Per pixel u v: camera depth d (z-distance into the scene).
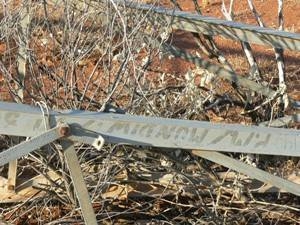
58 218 1.61
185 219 1.66
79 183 1.20
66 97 1.47
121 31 1.49
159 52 1.61
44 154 1.54
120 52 1.53
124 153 1.57
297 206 1.69
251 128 1.21
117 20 1.51
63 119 1.15
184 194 1.68
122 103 1.57
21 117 1.14
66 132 1.14
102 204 1.62
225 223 1.62
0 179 1.71
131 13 1.50
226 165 1.25
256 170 1.26
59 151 1.45
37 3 1.52
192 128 1.19
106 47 1.49
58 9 1.53
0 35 1.61
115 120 1.17
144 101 1.61
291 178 1.74
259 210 1.66
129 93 1.57
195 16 1.75
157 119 1.19
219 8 4.34
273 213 1.69
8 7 1.53
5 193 1.68
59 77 1.49
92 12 1.50
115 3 1.45
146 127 1.17
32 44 1.54
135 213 1.68
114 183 1.63
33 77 1.47
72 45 1.46
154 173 1.69
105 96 1.53
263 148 1.21
